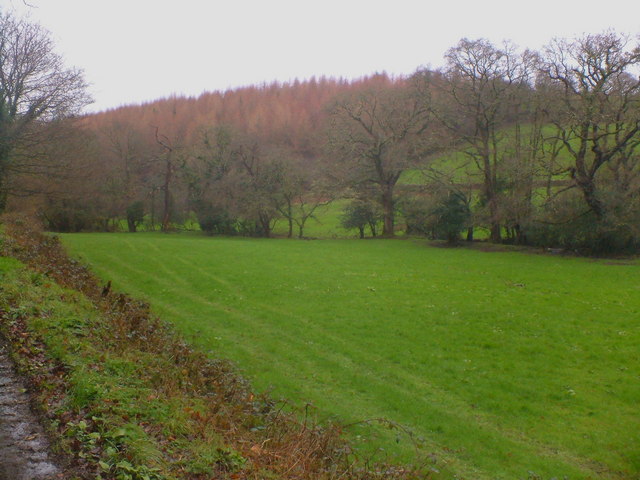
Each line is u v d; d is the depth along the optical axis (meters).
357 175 60.50
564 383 14.22
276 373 14.58
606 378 14.50
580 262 35.81
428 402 13.17
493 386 14.12
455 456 10.73
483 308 21.78
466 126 53.34
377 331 18.72
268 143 79.56
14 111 36.94
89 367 8.38
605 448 11.05
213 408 8.66
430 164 53.44
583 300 23.16
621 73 37.81
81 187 52.75
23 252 18.33
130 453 6.11
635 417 12.32
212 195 63.47
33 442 6.24
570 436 11.53
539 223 41.59
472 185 49.44
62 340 9.32
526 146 44.00
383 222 63.97
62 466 5.82
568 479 9.97
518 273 30.88
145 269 29.38
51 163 41.41
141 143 76.75
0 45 36.06
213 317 20.19
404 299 23.42
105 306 14.00
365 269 31.88
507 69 46.12
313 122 84.25
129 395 7.65
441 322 19.78
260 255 37.25
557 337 17.92
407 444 11.04
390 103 57.84
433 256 39.72
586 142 40.12
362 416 12.23
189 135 84.69
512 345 17.20
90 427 6.63
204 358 12.39
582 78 38.19
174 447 6.64
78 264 23.72
